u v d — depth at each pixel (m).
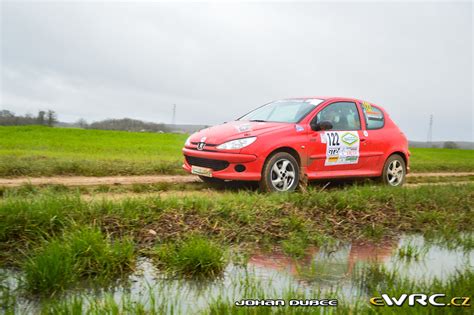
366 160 9.09
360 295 3.55
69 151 16.58
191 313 3.08
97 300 3.28
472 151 43.94
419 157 27.94
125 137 29.52
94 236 4.07
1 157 10.57
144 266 4.13
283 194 6.65
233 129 7.95
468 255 5.06
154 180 9.02
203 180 8.85
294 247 4.86
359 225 6.07
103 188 7.51
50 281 3.43
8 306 3.14
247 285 3.62
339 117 8.83
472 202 7.81
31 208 4.61
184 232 4.91
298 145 8.00
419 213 6.77
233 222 5.33
